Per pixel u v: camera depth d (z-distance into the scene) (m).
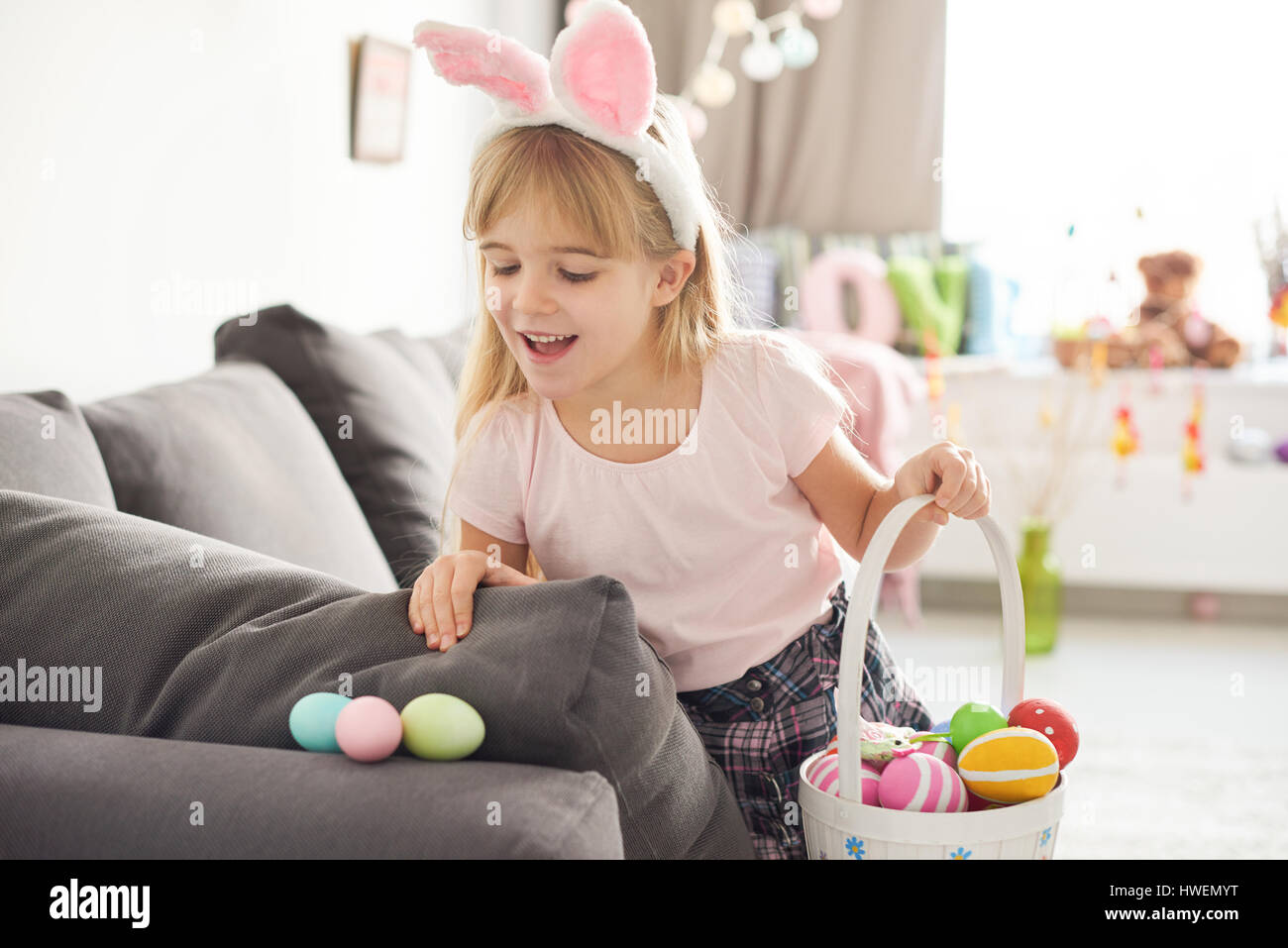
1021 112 4.07
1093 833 2.08
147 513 1.27
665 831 0.83
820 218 4.23
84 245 1.67
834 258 3.79
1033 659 3.21
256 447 1.46
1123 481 3.57
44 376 1.59
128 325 1.78
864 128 4.20
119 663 0.86
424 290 3.09
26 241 1.55
